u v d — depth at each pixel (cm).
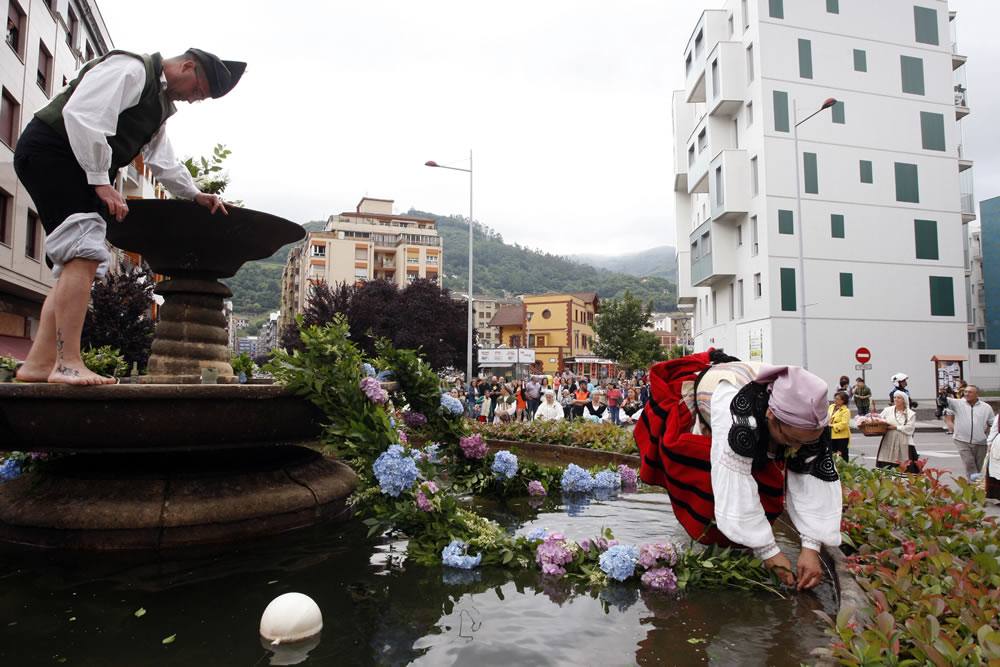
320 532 369
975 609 204
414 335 4316
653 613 248
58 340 315
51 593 265
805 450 275
